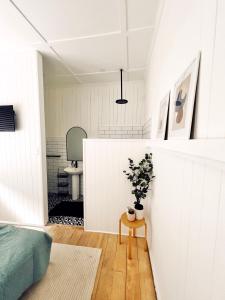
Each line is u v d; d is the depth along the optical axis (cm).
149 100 245
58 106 369
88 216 226
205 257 60
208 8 59
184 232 81
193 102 70
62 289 141
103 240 208
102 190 218
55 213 281
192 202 72
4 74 230
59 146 375
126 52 225
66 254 182
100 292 140
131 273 160
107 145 210
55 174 380
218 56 52
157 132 151
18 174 241
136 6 146
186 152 70
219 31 52
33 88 224
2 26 171
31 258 124
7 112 226
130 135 350
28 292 137
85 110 361
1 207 251
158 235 144
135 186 192
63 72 292
